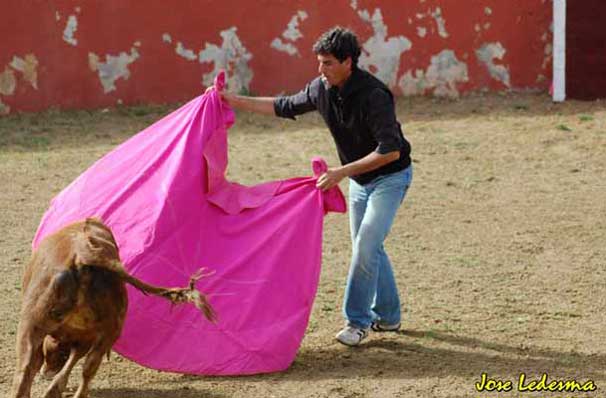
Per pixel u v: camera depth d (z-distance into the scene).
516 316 13.70
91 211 11.88
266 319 11.75
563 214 18.97
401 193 12.25
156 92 28.39
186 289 9.59
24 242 17.20
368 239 12.05
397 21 28.83
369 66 28.98
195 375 11.55
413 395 10.97
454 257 16.45
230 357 11.50
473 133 25.42
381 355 12.27
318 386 11.23
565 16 28.03
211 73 28.55
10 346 12.49
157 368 11.34
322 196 12.33
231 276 11.83
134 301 11.39
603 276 15.44
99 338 9.87
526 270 15.77
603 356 12.21
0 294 14.47
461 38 28.95
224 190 12.30
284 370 11.71
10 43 27.22
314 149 24.14
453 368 11.81
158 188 11.97
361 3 28.67
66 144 24.53
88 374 9.82
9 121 26.77
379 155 11.62
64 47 27.62
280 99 12.51
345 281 15.23
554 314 13.77
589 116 26.61
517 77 29.23
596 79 28.19
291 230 12.18
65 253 9.71
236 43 28.52
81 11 27.59
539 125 25.97
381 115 11.62
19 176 21.64
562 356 12.21
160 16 28.09
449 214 19.05
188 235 11.84
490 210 19.30
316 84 12.16
